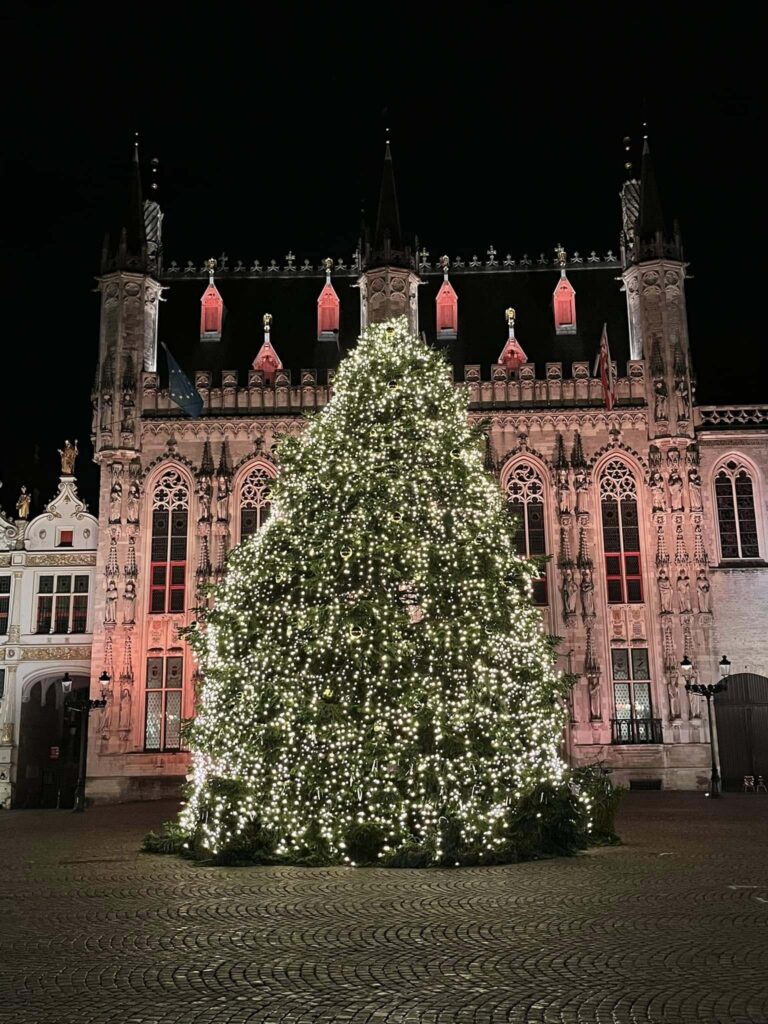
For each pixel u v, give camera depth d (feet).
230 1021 33.63
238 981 38.50
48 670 165.27
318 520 83.51
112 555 161.38
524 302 186.80
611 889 58.34
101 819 120.88
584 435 166.81
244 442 167.73
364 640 76.69
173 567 164.25
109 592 159.84
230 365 181.06
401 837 71.82
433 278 189.78
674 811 114.83
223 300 188.65
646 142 178.09
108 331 170.60
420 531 83.15
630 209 189.06
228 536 164.14
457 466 86.12
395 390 88.02
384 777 73.82
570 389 168.86
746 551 164.25
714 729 157.48
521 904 53.78
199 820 77.77
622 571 162.81
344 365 91.30
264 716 78.02
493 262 191.11
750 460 166.71
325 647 77.15
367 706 74.84
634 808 120.06
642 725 157.17
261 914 51.75
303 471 87.51
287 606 81.15
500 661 80.64
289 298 189.16
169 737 158.61
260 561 84.02
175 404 169.17
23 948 44.24
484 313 185.78
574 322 183.11
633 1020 33.30
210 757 81.30
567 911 51.57
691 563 159.94
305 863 71.41
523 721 79.82
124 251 172.76
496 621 80.89
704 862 69.62
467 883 61.46
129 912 52.75
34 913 52.75
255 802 74.59
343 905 54.08
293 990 37.19
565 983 37.83
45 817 126.62
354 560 80.28
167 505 166.81
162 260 196.75
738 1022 32.99
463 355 180.45
